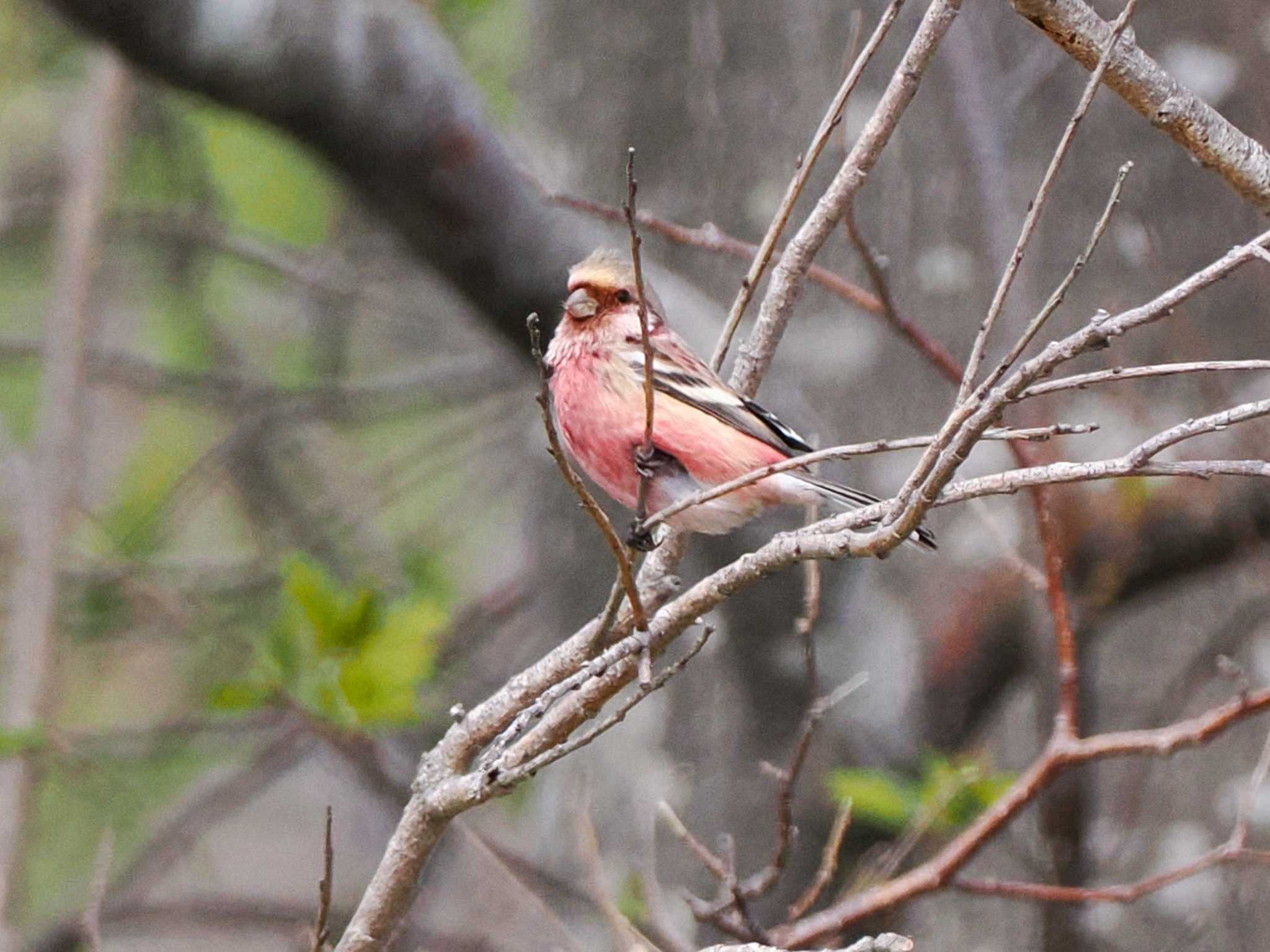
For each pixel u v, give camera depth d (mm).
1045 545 8750
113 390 18656
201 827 13781
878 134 7168
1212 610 12062
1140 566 11195
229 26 10359
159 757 13875
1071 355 5426
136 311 19562
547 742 6672
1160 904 11297
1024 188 11945
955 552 11734
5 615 14961
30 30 17328
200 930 14406
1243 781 11414
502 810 14445
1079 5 6316
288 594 9562
